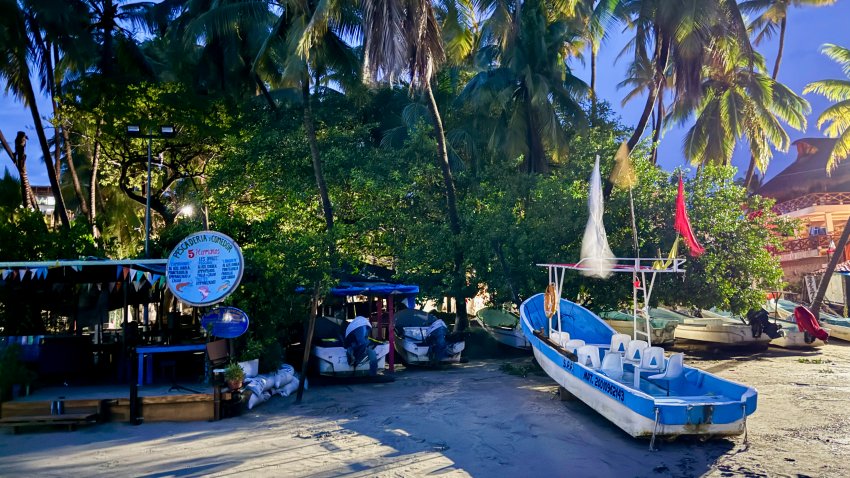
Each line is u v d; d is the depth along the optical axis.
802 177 42.22
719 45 19.31
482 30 23.30
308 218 21.59
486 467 8.02
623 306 17.59
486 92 21.88
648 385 10.55
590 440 9.26
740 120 28.00
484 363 18.28
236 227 15.30
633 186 17.06
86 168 31.80
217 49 24.19
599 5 21.09
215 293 11.19
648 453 8.57
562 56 23.69
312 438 9.44
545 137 21.59
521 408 11.45
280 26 19.98
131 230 28.88
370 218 20.64
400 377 15.66
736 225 17.09
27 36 20.66
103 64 23.45
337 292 16.20
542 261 16.77
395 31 15.53
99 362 13.88
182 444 9.06
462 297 18.89
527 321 14.13
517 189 19.34
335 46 19.86
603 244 11.93
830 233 33.09
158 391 11.12
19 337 12.86
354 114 25.36
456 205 20.00
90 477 7.55
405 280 19.28
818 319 25.02
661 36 18.19
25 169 21.38
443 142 19.22
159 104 21.06
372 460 8.30
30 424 9.70
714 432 8.62
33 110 20.77
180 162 24.20
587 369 10.50
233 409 10.97
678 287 17.00
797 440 9.15
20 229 14.95
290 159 22.52
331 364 15.02
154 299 15.46
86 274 12.91
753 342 20.22
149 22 26.02
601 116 25.12
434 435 9.62
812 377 14.94
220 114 22.45
